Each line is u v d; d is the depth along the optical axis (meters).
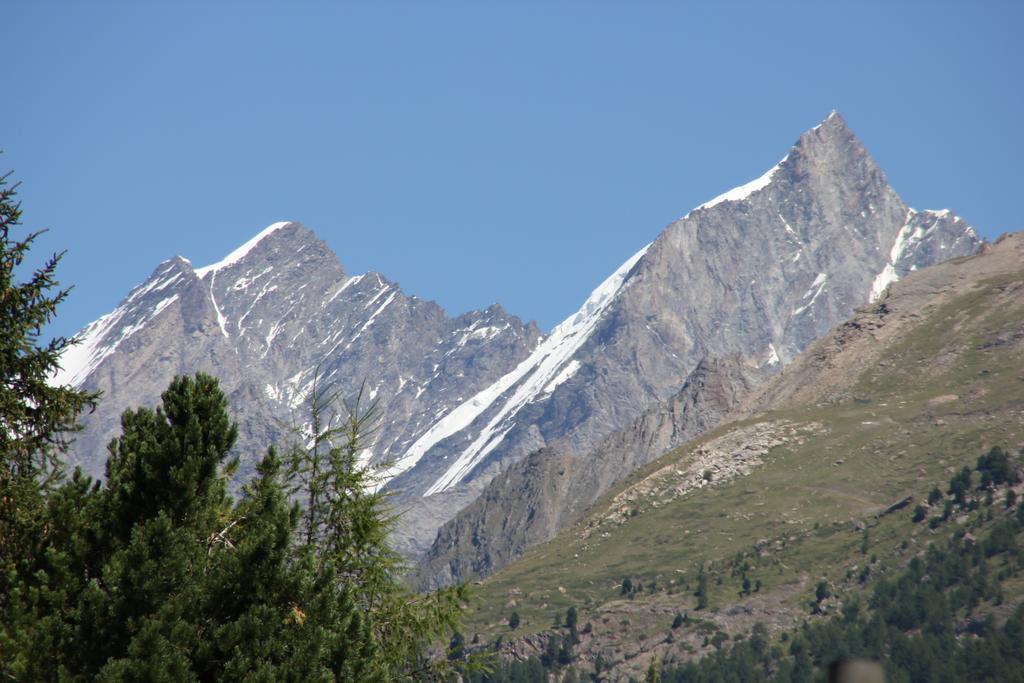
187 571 64.06
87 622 61.19
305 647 61.88
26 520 63.53
